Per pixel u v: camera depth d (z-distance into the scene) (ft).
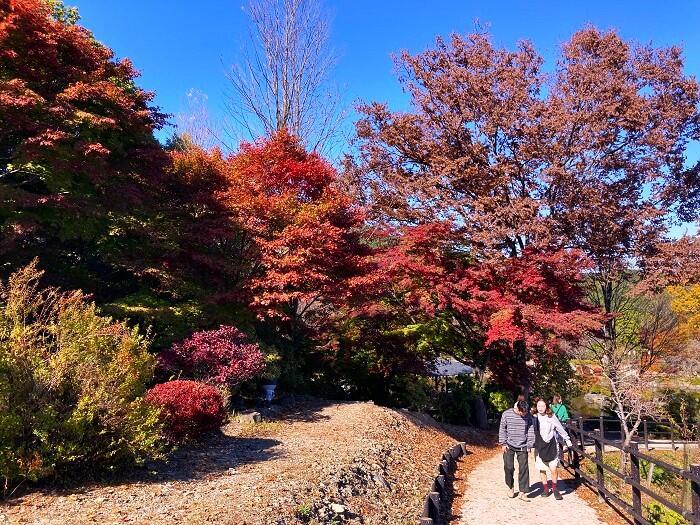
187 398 28.58
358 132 59.26
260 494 20.35
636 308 60.64
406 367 59.93
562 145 50.44
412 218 55.93
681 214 55.36
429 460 36.63
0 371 19.10
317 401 49.55
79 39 38.27
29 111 34.76
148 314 39.29
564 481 34.30
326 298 47.44
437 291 47.01
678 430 59.57
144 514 17.48
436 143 56.44
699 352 62.69
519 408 30.58
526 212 48.98
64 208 36.27
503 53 56.70
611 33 53.21
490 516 26.89
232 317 43.60
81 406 20.33
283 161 49.52
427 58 58.49
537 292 47.21
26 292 22.09
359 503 23.24
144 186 44.86
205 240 43.29
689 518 18.62
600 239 51.49
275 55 84.79
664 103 52.34
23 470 18.62
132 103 40.32
